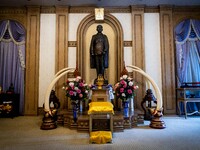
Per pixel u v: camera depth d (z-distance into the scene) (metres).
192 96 5.13
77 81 4.16
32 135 3.43
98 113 3.44
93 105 3.65
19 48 5.69
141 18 5.78
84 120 3.71
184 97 4.92
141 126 4.09
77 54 5.63
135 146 2.80
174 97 5.59
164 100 5.58
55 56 5.67
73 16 5.82
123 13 5.84
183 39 5.79
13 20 5.79
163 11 5.81
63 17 5.76
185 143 2.92
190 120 4.66
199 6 5.84
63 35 5.72
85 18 5.75
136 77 5.62
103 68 5.18
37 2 5.57
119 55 5.67
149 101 4.84
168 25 5.79
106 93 4.57
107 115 3.78
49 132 3.65
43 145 2.87
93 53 5.21
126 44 5.74
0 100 5.16
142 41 5.71
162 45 5.73
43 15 5.80
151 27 5.82
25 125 4.25
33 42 5.71
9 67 5.65
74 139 3.18
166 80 5.64
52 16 5.80
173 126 4.05
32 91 5.59
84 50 5.82
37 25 5.74
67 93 4.06
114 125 3.67
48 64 5.67
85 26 5.82
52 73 5.65
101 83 4.87
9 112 5.08
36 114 5.51
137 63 5.67
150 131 3.67
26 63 5.66
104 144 2.91
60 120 4.40
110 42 5.86
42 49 5.71
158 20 5.85
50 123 3.92
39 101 5.59
